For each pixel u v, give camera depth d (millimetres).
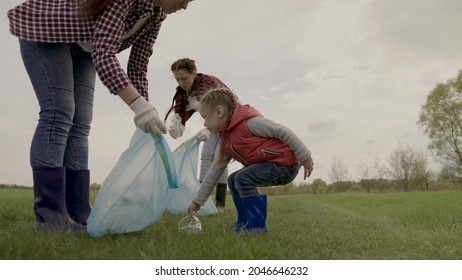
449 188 26609
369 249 2135
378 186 28375
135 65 2963
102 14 2166
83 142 2662
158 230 2496
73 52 2553
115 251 1746
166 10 2553
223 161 2713
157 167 2393
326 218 3807
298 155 2482
